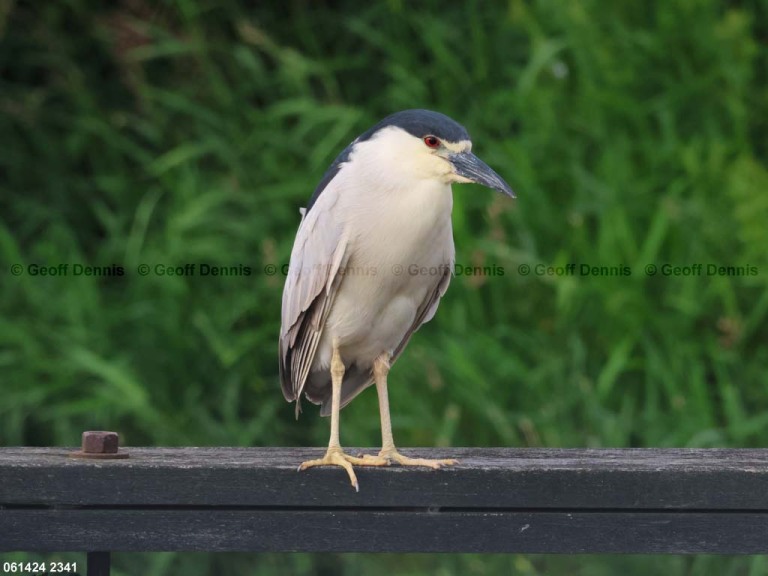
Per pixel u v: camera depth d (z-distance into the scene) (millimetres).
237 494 5613
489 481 5641
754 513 5633
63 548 5574
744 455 6496
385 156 6281
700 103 11914
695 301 10727
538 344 10797
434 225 6328
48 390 11078
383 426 6406
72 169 13109
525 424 10305
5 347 11602
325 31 13234
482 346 10680
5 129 13133
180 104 12352
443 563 10453
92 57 13406
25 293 11758
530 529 5645
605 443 10125
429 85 12508
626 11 12359
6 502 5551
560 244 11203
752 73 12211
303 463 5723
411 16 12867
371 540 5633
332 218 6320
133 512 5590
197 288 11594
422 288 6594
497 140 12023
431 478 5641
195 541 5605
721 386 10523
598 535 5641
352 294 6363
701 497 5617
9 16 13352
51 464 5574
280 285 11328
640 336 10719
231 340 11156
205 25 13164
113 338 11484
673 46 12008
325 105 12430
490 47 12602
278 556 10688
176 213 11828
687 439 10117
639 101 11961
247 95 12773
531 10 12430
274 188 11688
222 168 12586
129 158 12977
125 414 11242
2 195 12883
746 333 10758
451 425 10180
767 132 12086
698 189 11227
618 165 11328
